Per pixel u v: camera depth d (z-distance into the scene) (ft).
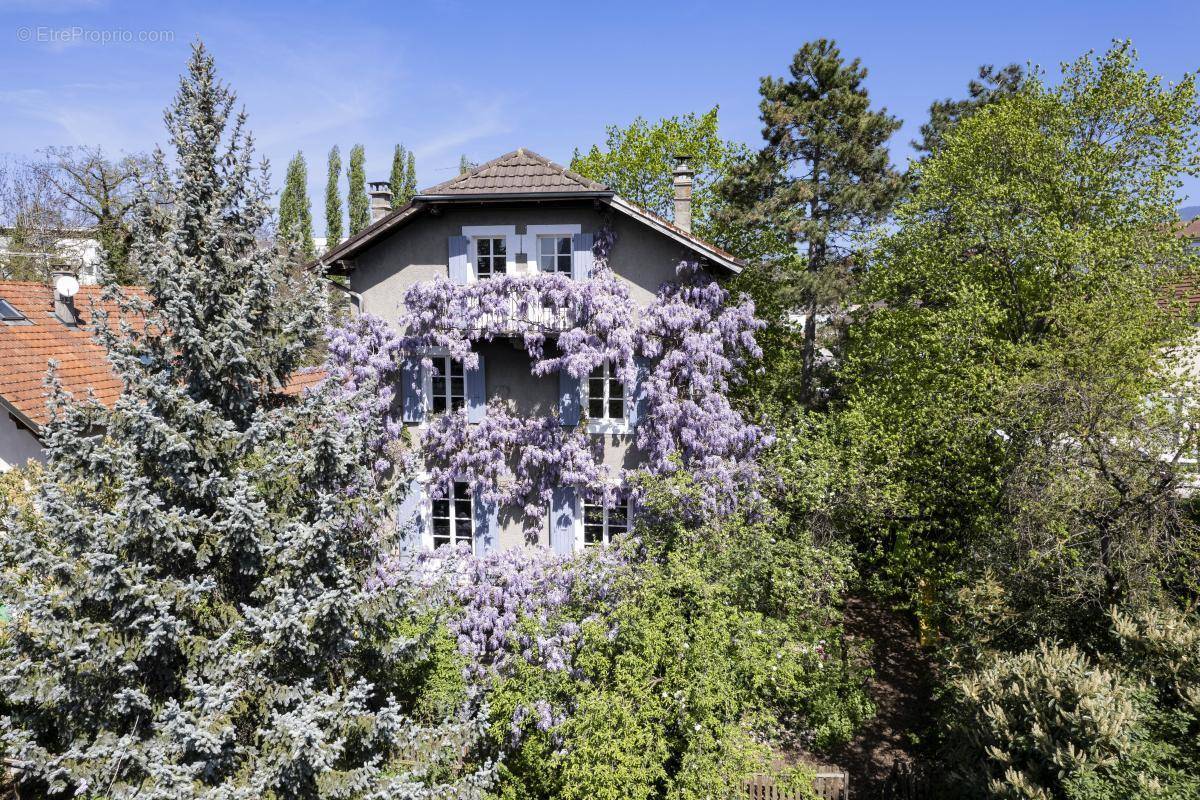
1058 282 50.85
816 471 44.83
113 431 25.71
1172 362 45.42
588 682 32.01
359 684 25.18
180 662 25.57
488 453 47.24
